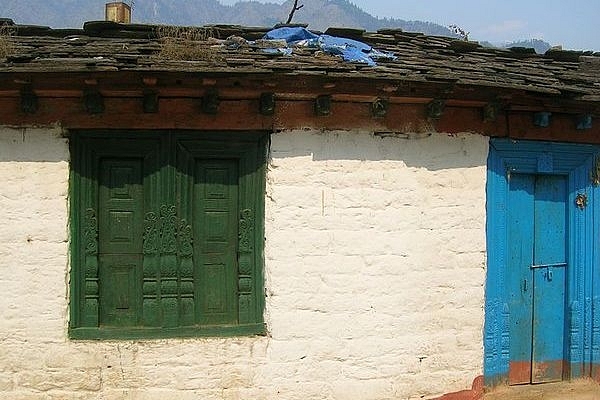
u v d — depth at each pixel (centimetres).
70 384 570
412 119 620
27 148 569
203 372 579
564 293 712
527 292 696
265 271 594
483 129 652
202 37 627
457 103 630
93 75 521
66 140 572
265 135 593
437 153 633
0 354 568
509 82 613
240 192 594
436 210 633
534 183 700
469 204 648
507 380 680
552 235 707
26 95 548
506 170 676
